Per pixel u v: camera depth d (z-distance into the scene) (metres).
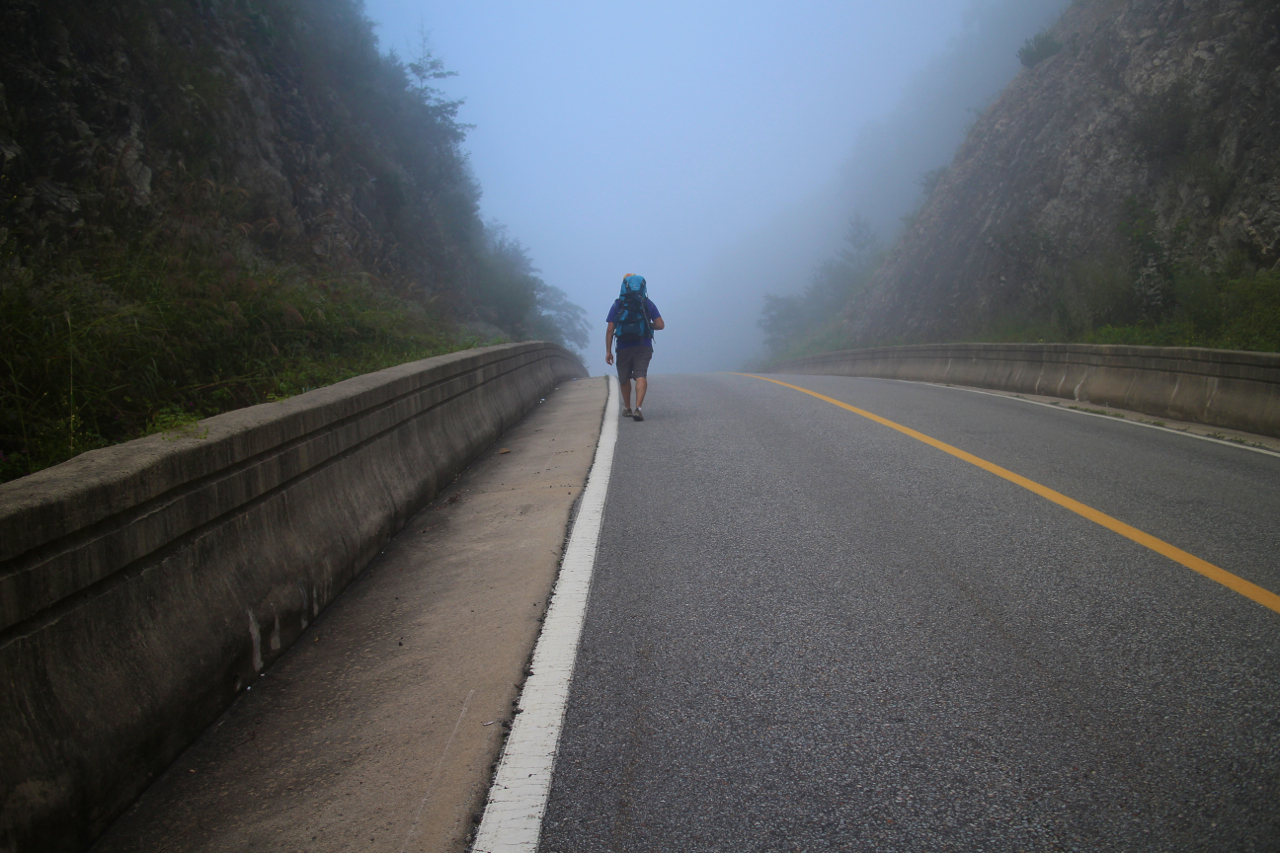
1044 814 2.23
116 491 2.56
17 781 2.00
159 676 2.64
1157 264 15.87
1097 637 3.33
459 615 3.84
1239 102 16.88
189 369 6.45
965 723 2.71
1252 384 8.65
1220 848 2.07
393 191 23.36
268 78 18.14
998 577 4.06
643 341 10.21
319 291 11.24
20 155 8.76
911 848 2.12
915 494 5.81
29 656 2.17
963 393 13.45
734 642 3.41
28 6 10.06
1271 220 14.91
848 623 3.56
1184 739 2.56
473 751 2.66
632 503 5.83
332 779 2.54
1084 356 11.84
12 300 5.31
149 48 12.59
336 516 4.34
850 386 15.08
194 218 10.50
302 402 4.19
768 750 2.60
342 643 3.59
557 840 2.20
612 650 3.38
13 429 4.61
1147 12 23.00
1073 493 5.73
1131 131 20.16
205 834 2.29
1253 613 3.52
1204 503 5.41
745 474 6.71
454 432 7.14
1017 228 25.14
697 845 2.16
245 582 3.30
